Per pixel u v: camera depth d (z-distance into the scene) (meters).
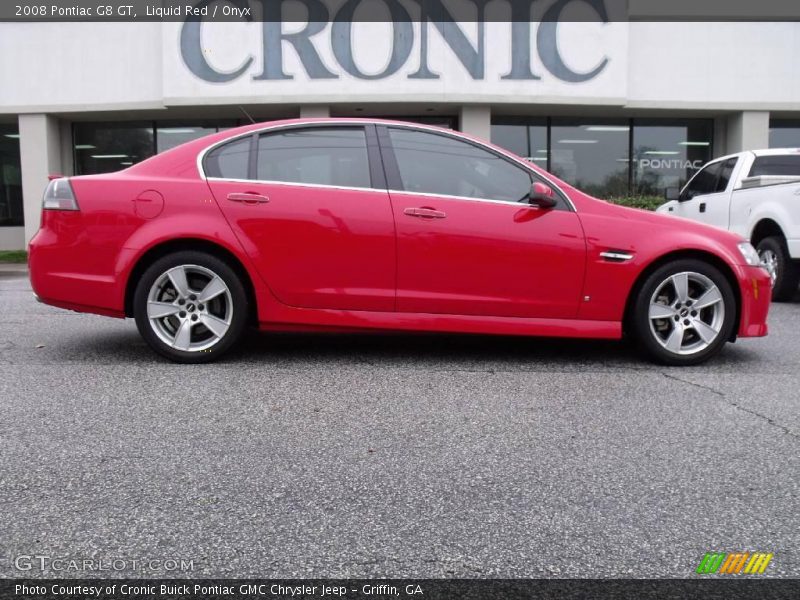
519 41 13.73
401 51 13.70
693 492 2.73
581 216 4.80
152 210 4.61
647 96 14.38
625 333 5.09
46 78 14.62
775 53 14.46
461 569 2.18
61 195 4.68
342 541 2.33
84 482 2.76
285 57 13.76
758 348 5.55
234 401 3.84
